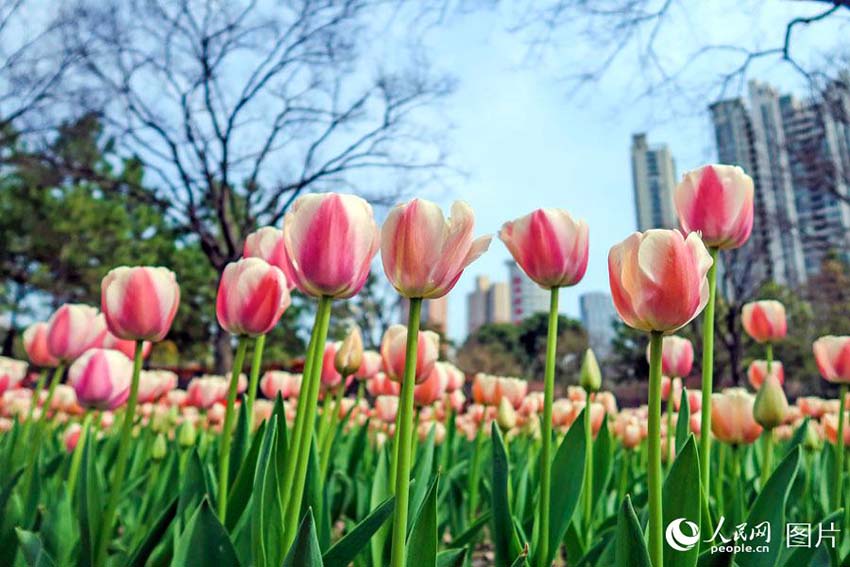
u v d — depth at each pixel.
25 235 21.70
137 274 1.44
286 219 1.15
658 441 1.00
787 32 9.28
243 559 1.39
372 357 2.67
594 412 2.90
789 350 21.27
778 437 3.84
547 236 1.36
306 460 1.14
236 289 1.43
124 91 13.12
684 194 1.50
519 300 102.75
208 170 13.77
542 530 1.38
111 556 1.65
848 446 2.67
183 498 1.48
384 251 1.03
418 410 2.14
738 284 15.55
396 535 0.96
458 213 1.01
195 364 28.20
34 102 13.14
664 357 2.22
